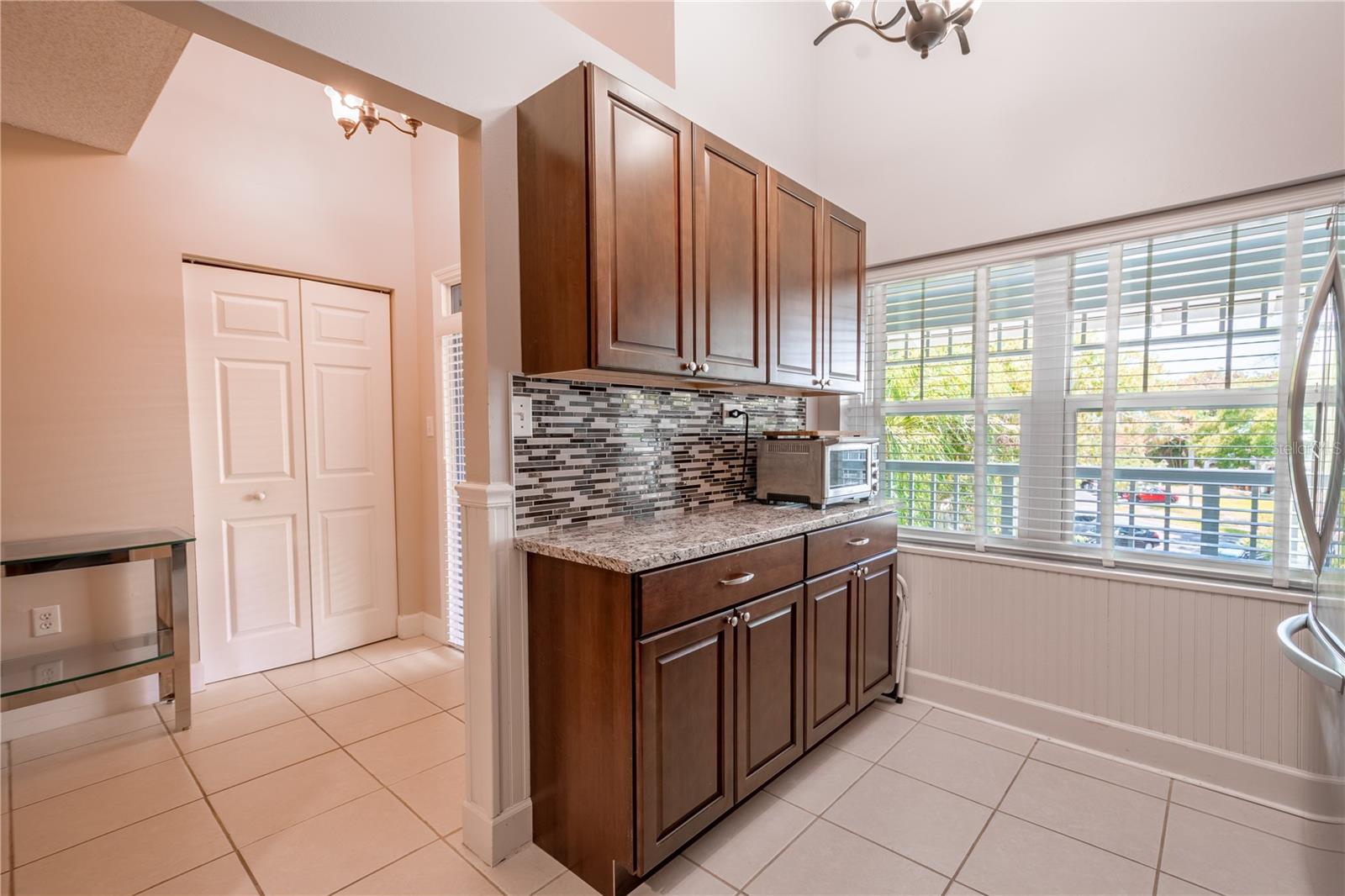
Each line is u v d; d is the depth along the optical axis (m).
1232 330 1.97
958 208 2.48
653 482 2.21
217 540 2.77
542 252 1.65
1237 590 1.93
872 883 1.58
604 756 1.52
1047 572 2.31
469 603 1.71
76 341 2.33
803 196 2.25
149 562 2.52
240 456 2.83
